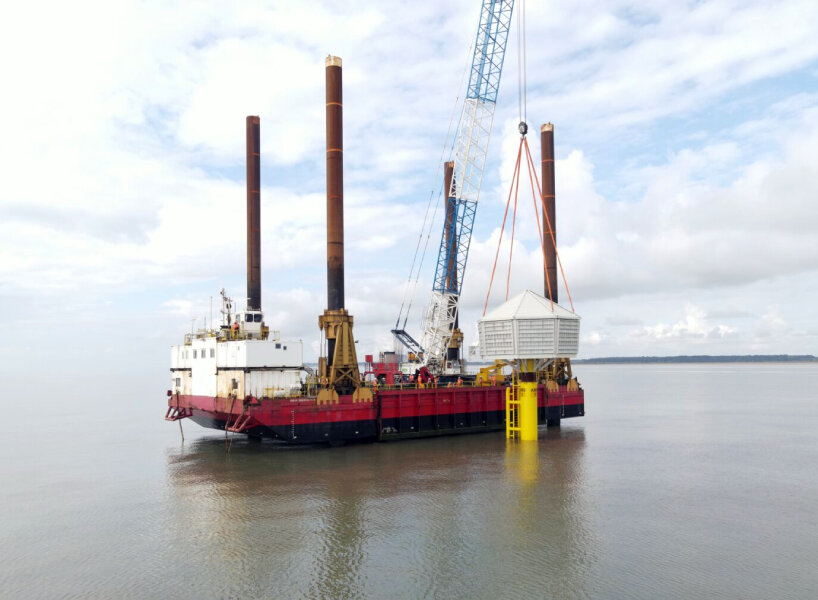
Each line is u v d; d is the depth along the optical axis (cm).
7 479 5478
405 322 10481
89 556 3362
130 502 4503
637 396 18138
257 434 7238
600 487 4847
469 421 7706
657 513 4122
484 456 6166
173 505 4378
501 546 3450
